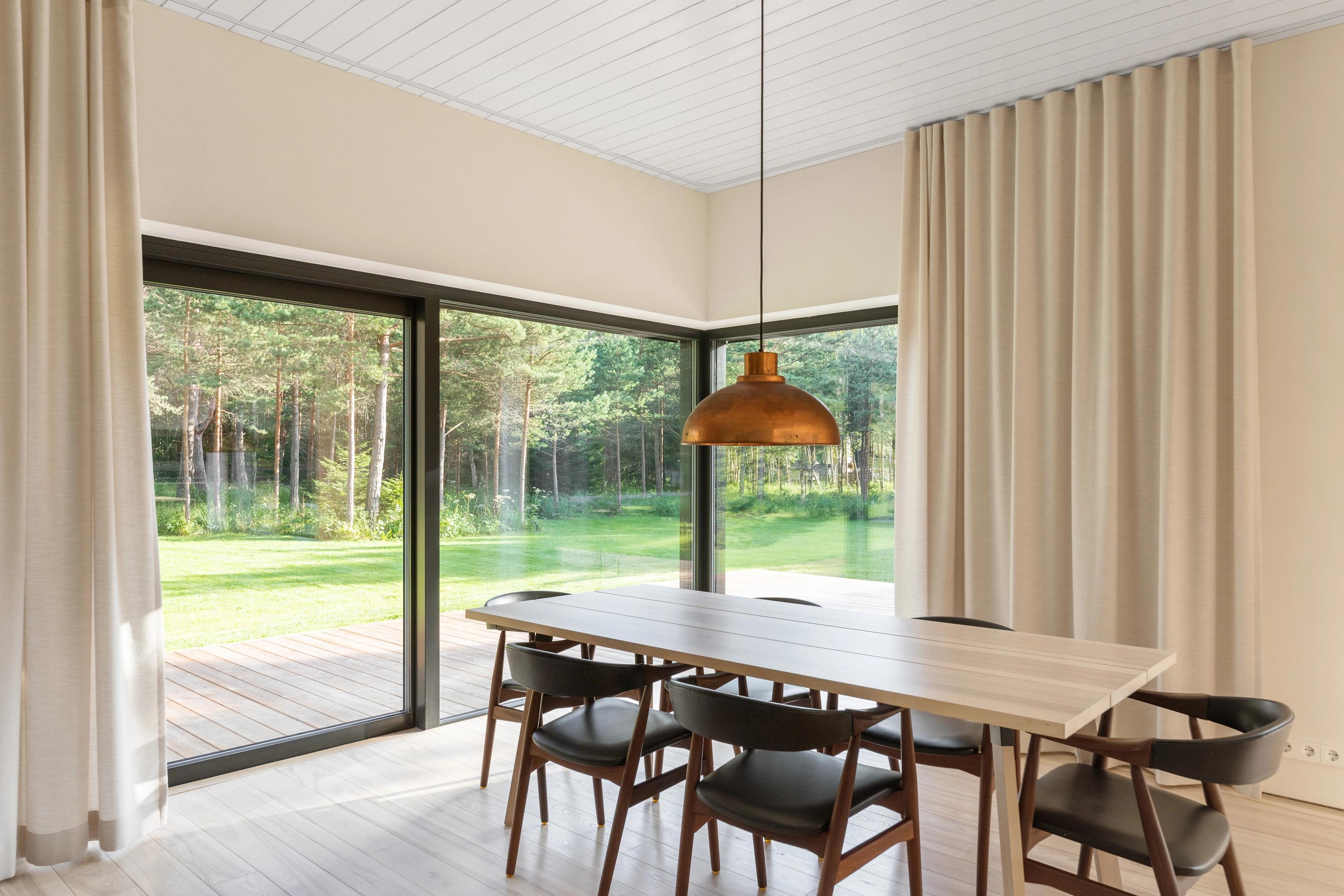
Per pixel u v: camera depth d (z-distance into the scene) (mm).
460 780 3438
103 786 2787
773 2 2994
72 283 2725
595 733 2740
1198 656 3305
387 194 3725
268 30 3244
